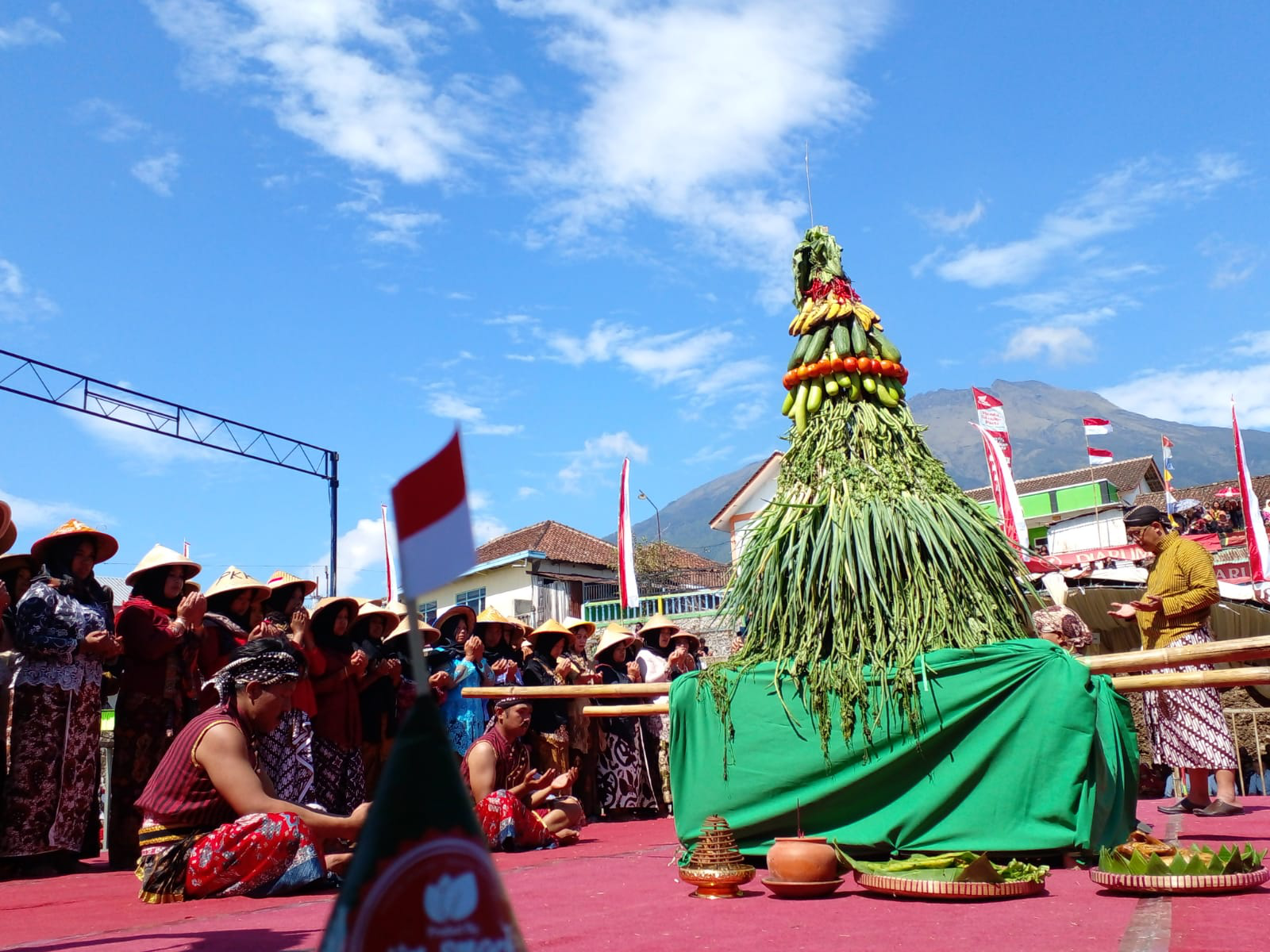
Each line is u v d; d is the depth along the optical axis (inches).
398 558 50.5
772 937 131.7
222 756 200.8
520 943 52.9
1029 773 181.9
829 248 241.9
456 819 53.2
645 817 414.6
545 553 1352.1
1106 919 134.7
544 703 375.2
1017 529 667.4
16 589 295.9
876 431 219.3
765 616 210.1
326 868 204.1
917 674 187.9
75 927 165.3
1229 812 261.0
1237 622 485.7
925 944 123.0
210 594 309.9
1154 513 270.8
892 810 188.5
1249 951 110.5
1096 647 502.6
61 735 263.6
